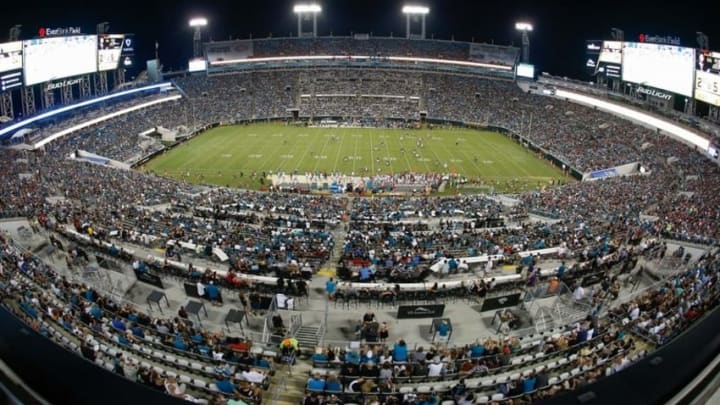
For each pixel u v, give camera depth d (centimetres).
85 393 428
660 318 1822
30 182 4781
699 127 6594
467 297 2475
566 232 3488
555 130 8675
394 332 2177
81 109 8219
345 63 12381
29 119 7000
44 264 2527
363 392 1457
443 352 1828
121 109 8825
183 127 8950
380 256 2934
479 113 10375
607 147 7319
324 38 12675
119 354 1644
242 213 4250
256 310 2294
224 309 2328
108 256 2881
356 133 9450
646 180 5459
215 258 2969
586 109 9131
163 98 10000
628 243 3180
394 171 6819
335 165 7062
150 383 1341
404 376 1639
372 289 2445
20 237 3173
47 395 433
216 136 9069
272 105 10862
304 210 4434
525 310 2250
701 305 1633
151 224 3597
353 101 11219
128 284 2550
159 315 2273
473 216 4394
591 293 2383
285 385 1700
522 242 3244
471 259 2798
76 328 1748
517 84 11356
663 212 4125
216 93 11000
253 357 1769
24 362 471
